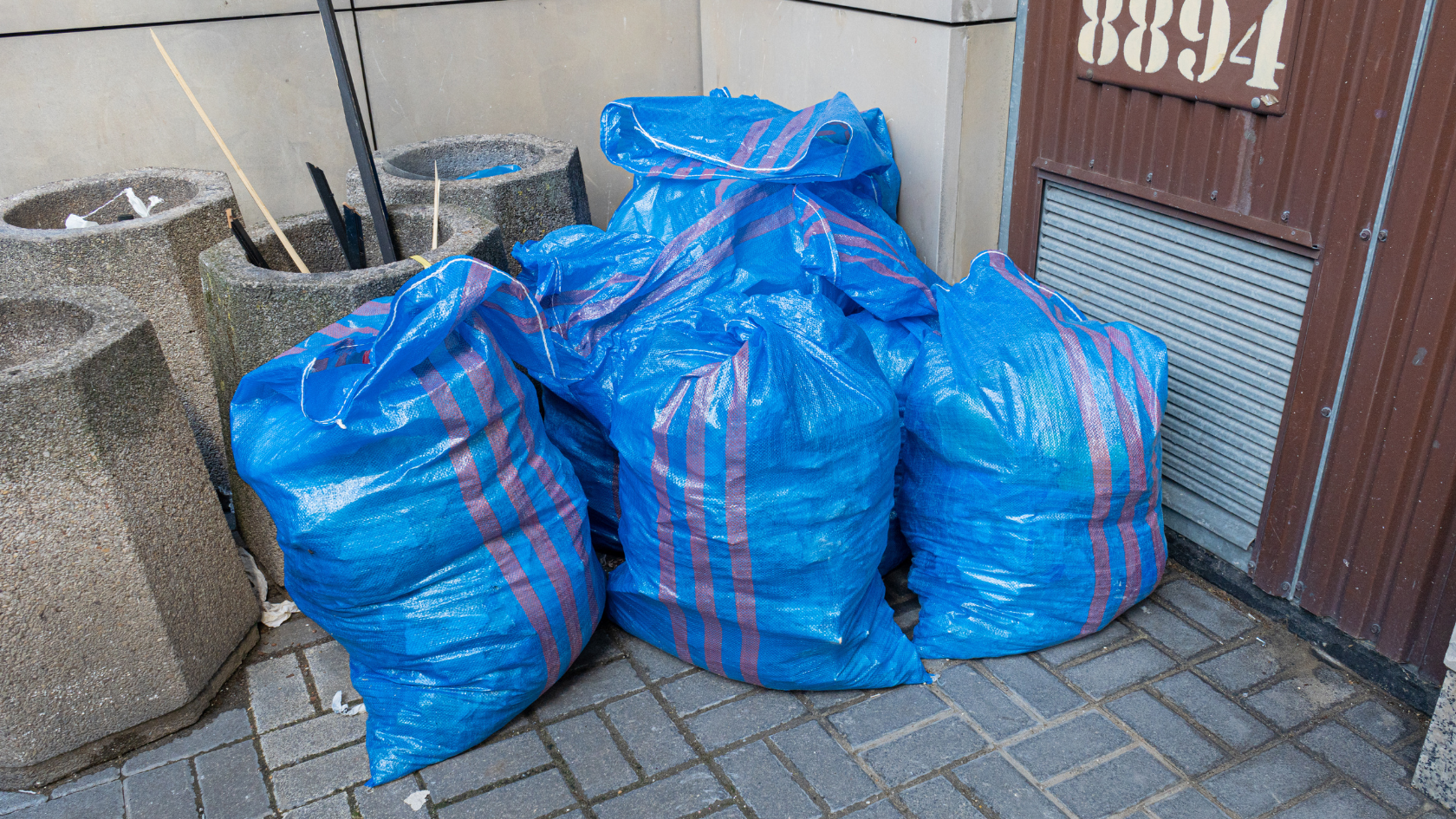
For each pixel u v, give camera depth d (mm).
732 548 2416
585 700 2658
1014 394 2561
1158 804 2262
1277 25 2354
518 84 4289
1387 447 2412
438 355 2355
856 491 2459
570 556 2588
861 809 2291
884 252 2953
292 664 2830
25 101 3625
